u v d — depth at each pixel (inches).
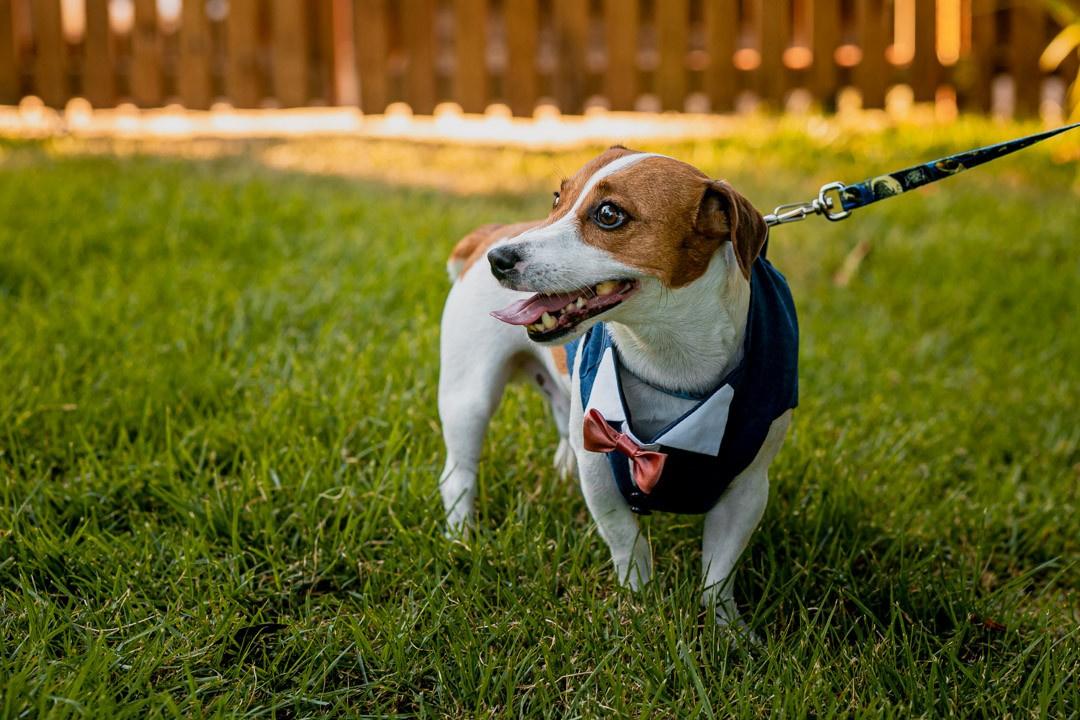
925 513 158.2
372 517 148.4
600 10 388.5
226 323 204.7
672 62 372.5
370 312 209.8
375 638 127.0
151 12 369.4
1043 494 165.6
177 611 128.3
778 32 374.3
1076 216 275.1
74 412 169.2
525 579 137.9
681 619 127.4
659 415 123.9
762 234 114.6
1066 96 377.7
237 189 289.6
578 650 126.1
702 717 115.0
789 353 123.0
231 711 115.0
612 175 116.3
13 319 199.9
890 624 130.6
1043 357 207.3
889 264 251.1
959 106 386.0
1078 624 134.4
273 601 135.4
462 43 370.9
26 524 141.8
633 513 132.4
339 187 302.2
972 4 378.3
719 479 123.7
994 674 122.8
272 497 151.1
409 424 169.8
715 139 354.0
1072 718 115.6
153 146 354.6
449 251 240.5
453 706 119.3
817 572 141.9
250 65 371.6
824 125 362.6
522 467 163.6
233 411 175.0
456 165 335.9
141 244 241.4
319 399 174.2
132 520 147.1
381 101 377.1
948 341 216.5
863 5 372.5
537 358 151.1
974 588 141.0
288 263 235.1
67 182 287.1
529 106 375.2
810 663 123.0
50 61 374.6
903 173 138.9
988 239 260.2
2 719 106.7
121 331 195.6
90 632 122.9
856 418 184.4
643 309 116.8
